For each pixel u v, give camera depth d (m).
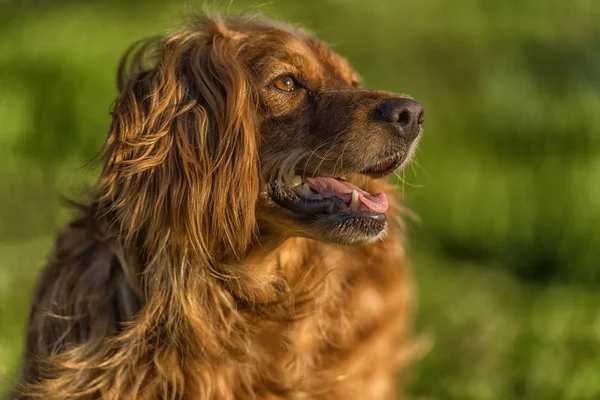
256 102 5.67
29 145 13.45
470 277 11.02
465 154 13.20
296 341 5.95
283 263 5.95
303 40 6.14
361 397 6.35
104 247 5.92
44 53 14.61
